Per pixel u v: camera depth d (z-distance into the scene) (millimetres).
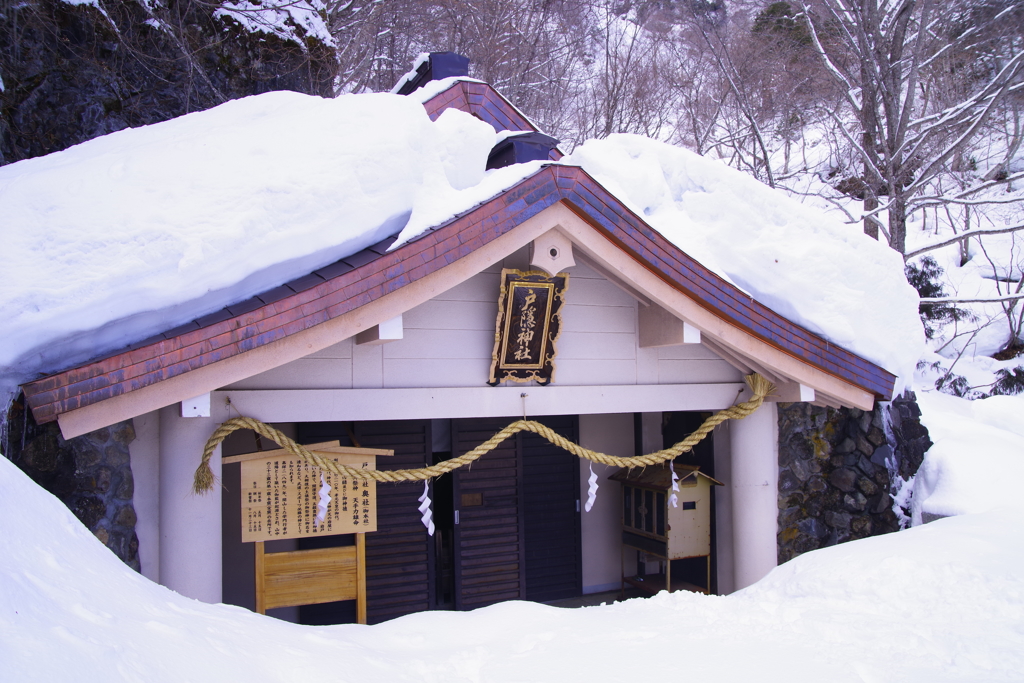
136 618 2729
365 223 4637
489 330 5305
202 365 3787
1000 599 4180
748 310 5418
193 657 2613
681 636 3996
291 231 4359
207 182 4484
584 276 5703
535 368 5352
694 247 6055
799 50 17016
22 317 3807
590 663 3527
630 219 4957
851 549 5328
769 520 6352
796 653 3676
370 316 4305
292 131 5020
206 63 8719
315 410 4707
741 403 6035
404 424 7297
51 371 3924
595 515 8172
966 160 17719
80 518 4008
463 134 5324
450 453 7691
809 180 18703
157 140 5457
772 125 20047
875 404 6852
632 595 8031
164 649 2555
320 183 4551
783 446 6625
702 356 6141
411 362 5051
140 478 4430
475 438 7570
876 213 13141
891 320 6793
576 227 4902
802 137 18797
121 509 4266
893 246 12234
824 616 4285
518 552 7625
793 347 5605
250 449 6398
